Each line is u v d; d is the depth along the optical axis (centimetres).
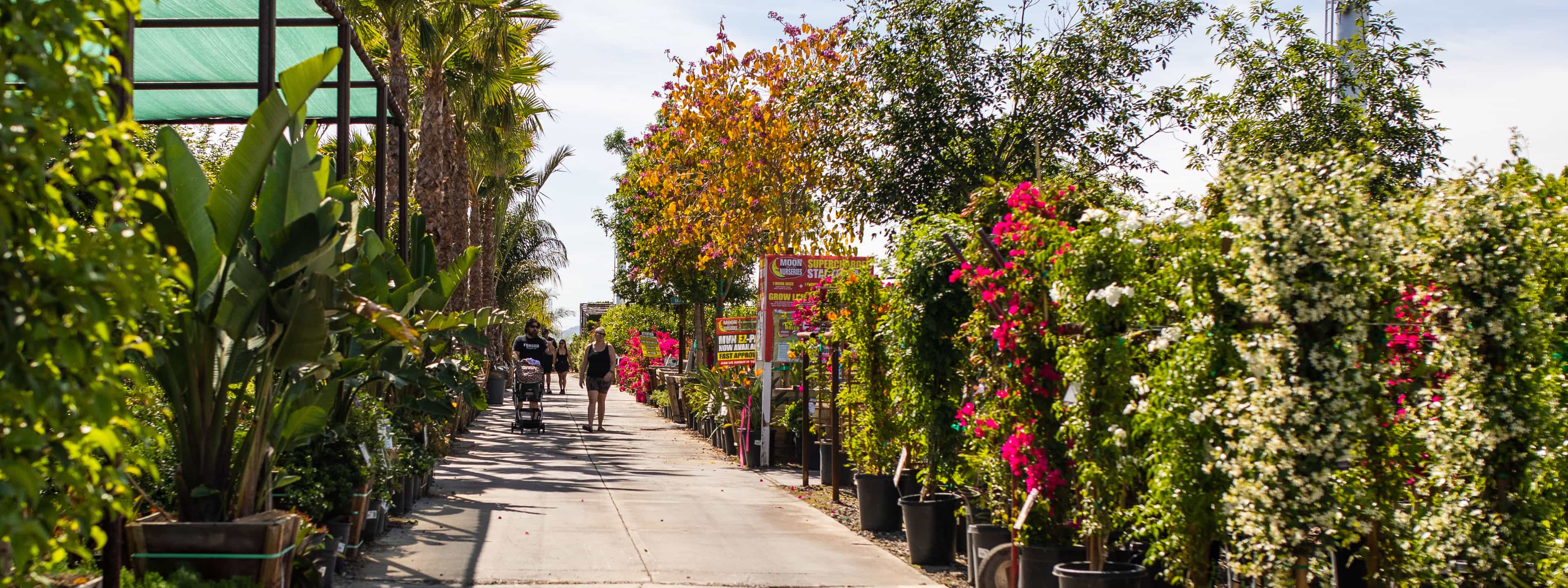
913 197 1234
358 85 1100
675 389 2181
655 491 1120
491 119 2303
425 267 1030
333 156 2173
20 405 217
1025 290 574
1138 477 526
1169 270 471
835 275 1204
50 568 326
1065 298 529
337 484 664
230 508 522
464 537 802
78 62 236
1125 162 1186
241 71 1038
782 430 1414
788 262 1391
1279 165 423
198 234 482
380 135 1077
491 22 1795
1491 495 450
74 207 246
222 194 500
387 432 796
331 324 591
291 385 564
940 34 1196
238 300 507
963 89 1198
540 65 2158
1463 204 446
